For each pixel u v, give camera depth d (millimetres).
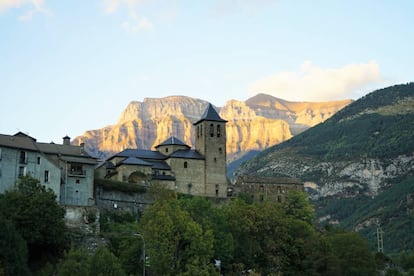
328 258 138750
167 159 183000
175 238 109938
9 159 128250
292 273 134875
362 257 153250
